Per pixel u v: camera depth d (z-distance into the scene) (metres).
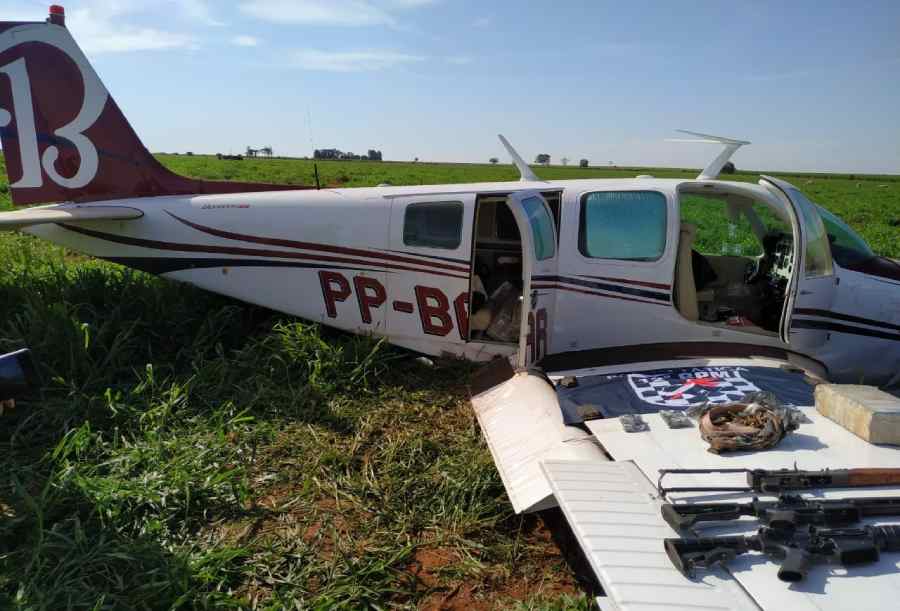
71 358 4.99
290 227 5.80
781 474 2.87
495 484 4.02
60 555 3.16
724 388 4.24
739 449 3.30
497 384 5.05
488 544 3.58
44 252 9.37
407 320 5.77
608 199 5.33
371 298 5.78
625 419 3.66
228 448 4.31
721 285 6.01
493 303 5.83
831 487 2.88
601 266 5.28
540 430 4.02
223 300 6.42
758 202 5.34
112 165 6.28
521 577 3.35
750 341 5.21
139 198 6.27
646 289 5.26
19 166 6.23
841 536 2.37
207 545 3.39
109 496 3.51
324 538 3.54
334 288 5.83
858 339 5.17
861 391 3.69
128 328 5.76
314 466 4.21
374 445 4.52
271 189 6.46
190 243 5.99
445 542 3.56
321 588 3.15
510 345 5.69
